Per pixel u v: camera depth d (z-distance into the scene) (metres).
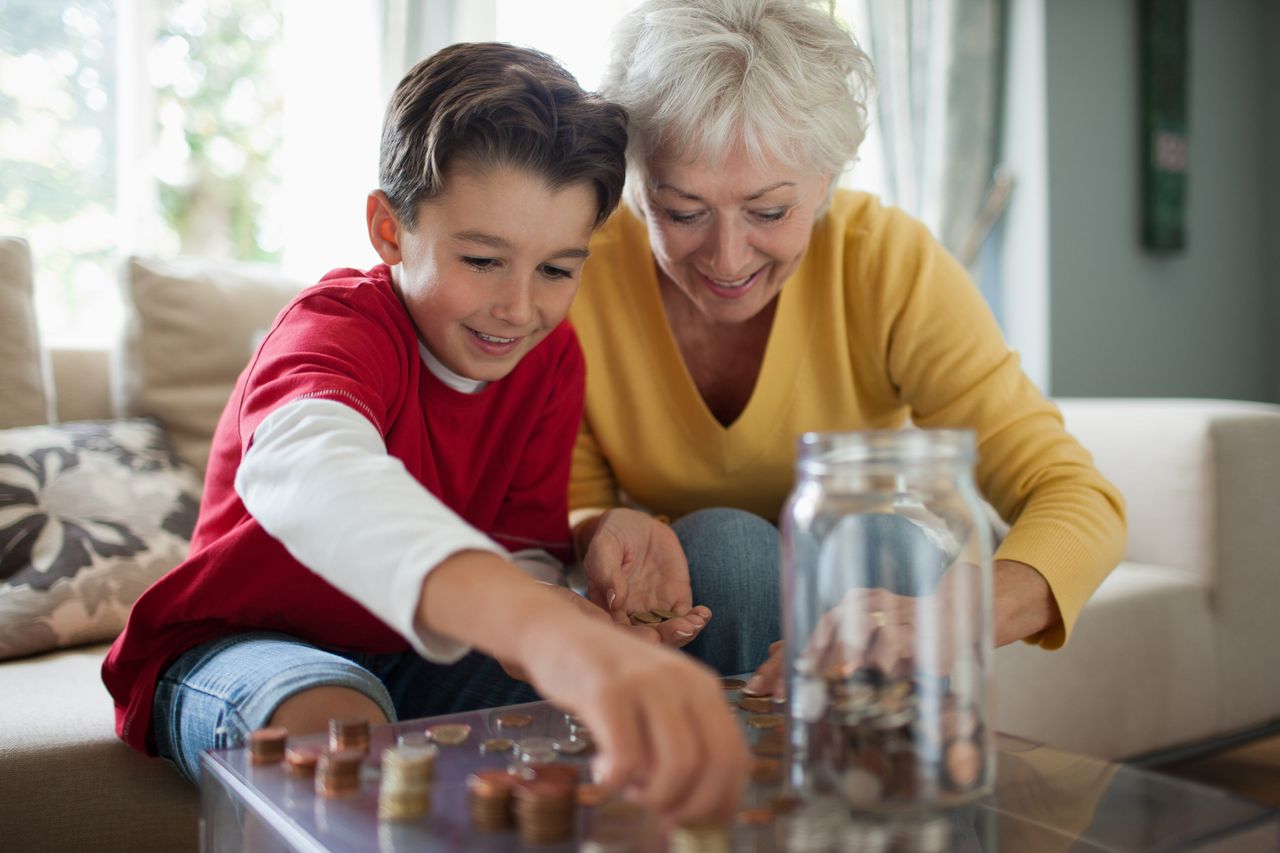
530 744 0.67
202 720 0.87
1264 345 3.48
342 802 0.60
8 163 2.07
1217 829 0.59
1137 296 3.16
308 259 2.24
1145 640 1.72
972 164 2.93
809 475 0.60
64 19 2.11
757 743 0.69
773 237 1.13
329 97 2.23
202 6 2.21
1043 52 2.95
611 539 1.10
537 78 0.99
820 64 1.10
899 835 0.56
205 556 0.96
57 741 0.99
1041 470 1.20
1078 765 0.68
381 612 0.63
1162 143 3.12
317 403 0.78
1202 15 3.31
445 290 0.98
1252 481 1.84
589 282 1.39
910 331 1.31
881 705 0.59
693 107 1.05
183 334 1.70
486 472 1.20
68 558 1.37
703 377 1.41
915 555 0.60
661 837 0.54
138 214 2.15
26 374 1.56
